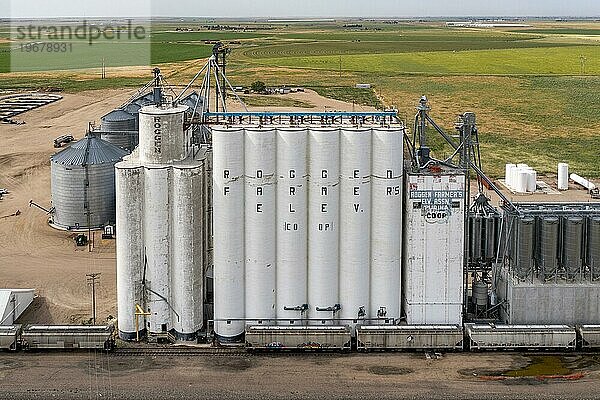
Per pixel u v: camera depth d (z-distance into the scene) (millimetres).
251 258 61438
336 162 60500
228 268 61031
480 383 54438
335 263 62000
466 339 60625
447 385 54156
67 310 70812
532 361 58188
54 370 56469
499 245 64938
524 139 167250
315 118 63875
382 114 64000
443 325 61406
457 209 60938
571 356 59094
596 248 61344
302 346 59625
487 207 68625
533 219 61625
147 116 60344
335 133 60031
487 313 65000
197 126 69188
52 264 84625
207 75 72688
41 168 135375
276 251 61969
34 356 58969
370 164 60750
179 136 61344
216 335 62344
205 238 64438
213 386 54000
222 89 84438
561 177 119250
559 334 59281
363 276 62031
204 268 64250
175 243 61156
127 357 59062
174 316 62250
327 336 59469
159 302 61688
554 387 53781
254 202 60500
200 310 62594
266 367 57250
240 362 58250
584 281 62062
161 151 60812
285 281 61906
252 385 54125
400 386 54000
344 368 57062
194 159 62781
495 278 65562
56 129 178625
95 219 98625
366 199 61000
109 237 94875
